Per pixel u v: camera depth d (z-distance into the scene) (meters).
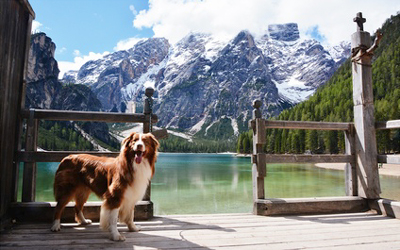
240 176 26.77
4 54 3.32
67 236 3.15
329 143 57.75
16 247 2.75
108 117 4.17
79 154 3.68
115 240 3.00
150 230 3.50
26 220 3.76
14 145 3.84
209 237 3.21
